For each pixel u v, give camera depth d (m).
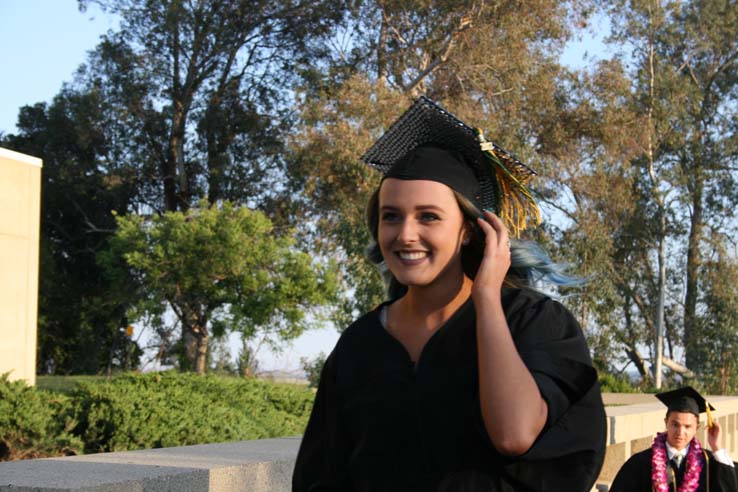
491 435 1.90
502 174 2.30
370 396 2.16
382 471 2.12
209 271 24.23
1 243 12.82
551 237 31.22
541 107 29.84
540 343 2.05
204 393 9.73
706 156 37.78
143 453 4.89
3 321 12.79
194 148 35.50
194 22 33.56
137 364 34.81
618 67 30.31
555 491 1.96
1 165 12.87
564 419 1.96
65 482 3.58
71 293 34.91
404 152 2.34
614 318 35.66
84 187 34.09
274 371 26.03
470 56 29.14
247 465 4.50
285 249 25.09
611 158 30.17
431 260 2.14
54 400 8.07
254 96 35.09
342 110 27.31
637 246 37.38
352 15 32.50
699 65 38.81
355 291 28.48
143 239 25.20
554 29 29.80
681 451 6.82
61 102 34.91
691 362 37.03
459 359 2.10
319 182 29.25
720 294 36.03
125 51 34.34
